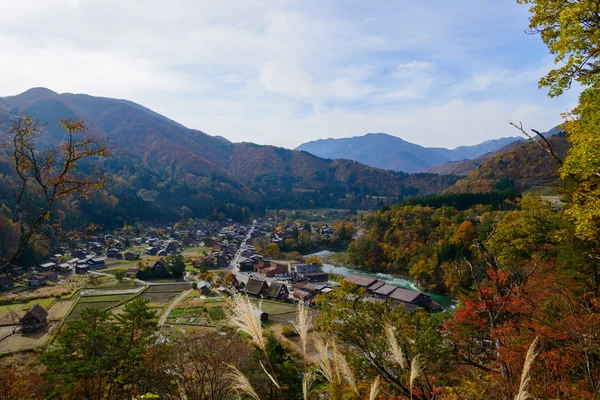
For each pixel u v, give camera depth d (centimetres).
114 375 1750
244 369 1512
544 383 783
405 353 1032
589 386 827
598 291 1313
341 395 406
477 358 1296
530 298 1236
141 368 1728
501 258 1755
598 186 1073
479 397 962
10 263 1323
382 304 1221
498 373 1027
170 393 1580
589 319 954
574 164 1014
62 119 1396
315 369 418
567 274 1435
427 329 1127
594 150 944
